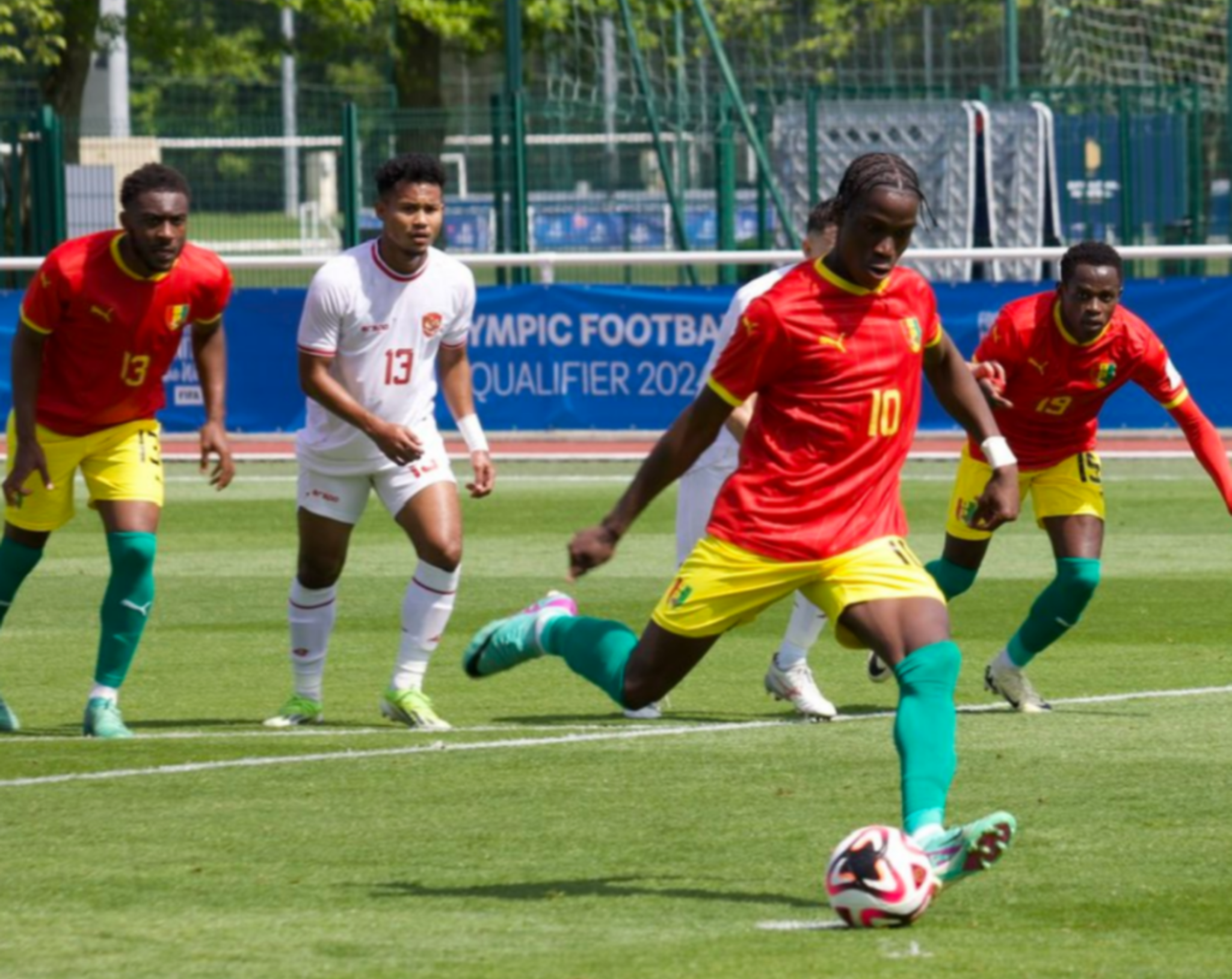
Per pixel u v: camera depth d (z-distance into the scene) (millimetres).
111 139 83688
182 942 14844
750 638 30781
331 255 78125
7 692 26578
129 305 22484
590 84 91438
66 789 20344
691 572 16031
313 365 23219
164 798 19922
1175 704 24891
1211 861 17203
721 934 14977
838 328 15609
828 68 100875
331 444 23688
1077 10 94062
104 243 22547
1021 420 24469
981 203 75312
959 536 25516
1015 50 92312
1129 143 74688
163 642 30391
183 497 47125
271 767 21375
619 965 14133
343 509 23922
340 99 105000
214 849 17844
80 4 79438
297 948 14648
